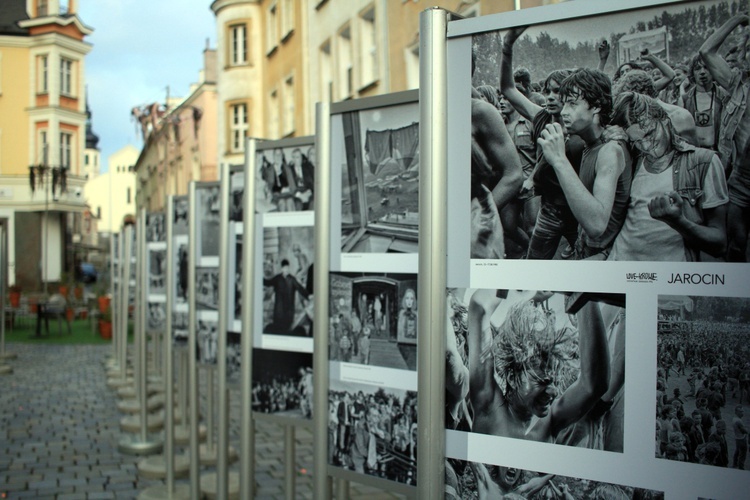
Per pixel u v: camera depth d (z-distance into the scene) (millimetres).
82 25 45969
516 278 2242
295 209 4352
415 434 3119
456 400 2344
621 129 2084
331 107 3338
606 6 2084
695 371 2014
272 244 4453
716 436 1989
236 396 12672
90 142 101000
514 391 2254
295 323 4367
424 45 2338
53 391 13414
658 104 2037
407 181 3141
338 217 3348
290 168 4371
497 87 2252
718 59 1965
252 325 4547
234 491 6848
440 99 2320
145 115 50656
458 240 2330
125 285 13352
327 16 18219
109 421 10609
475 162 2295
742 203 1949
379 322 3234
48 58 44812
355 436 3303
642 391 2078
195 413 6473
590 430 2148
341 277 3344
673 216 2027
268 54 24578
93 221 85312
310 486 7137
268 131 24969
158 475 7629
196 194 6547
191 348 6500
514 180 2236
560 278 2178
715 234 1980
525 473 2238
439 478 2357
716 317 1987
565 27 2150
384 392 3215
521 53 2213
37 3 45812
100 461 8328
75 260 55156
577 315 2156
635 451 2090
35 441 9320
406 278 3160
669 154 2027
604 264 2117
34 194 43844
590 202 2129
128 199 92750
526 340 2232
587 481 2156
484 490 2303
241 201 5348
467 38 2295
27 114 44844
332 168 3352
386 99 3164
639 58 2057
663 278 2045
